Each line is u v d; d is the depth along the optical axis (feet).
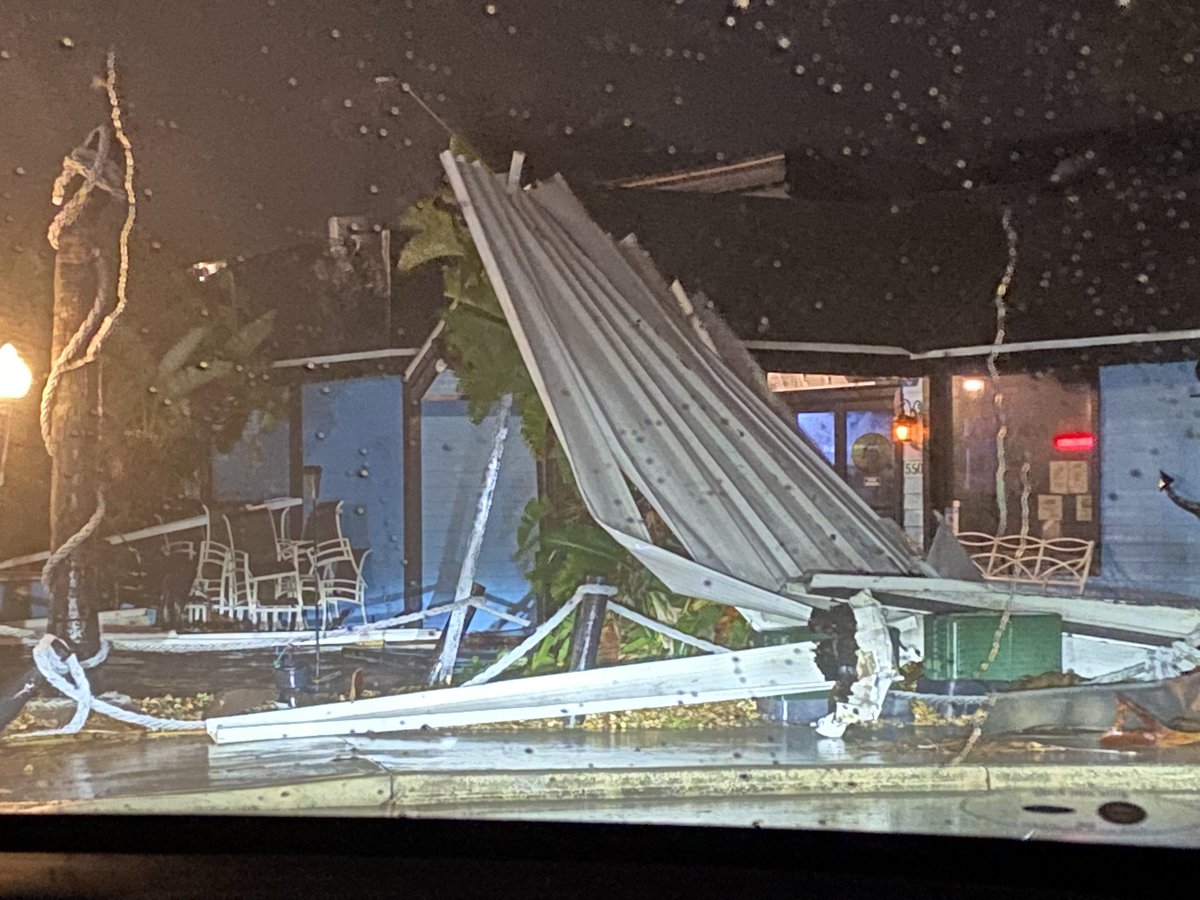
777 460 25.52
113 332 36.24
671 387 24.88
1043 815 16.37
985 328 40.52
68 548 26.63
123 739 22.04
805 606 22.26
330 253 39.73
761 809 16.90
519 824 16.05
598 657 24.06
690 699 21.76
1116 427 42.04
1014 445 43.01
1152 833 15.25
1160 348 38.91
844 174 39.32
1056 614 22.93
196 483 41.04
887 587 23.03
